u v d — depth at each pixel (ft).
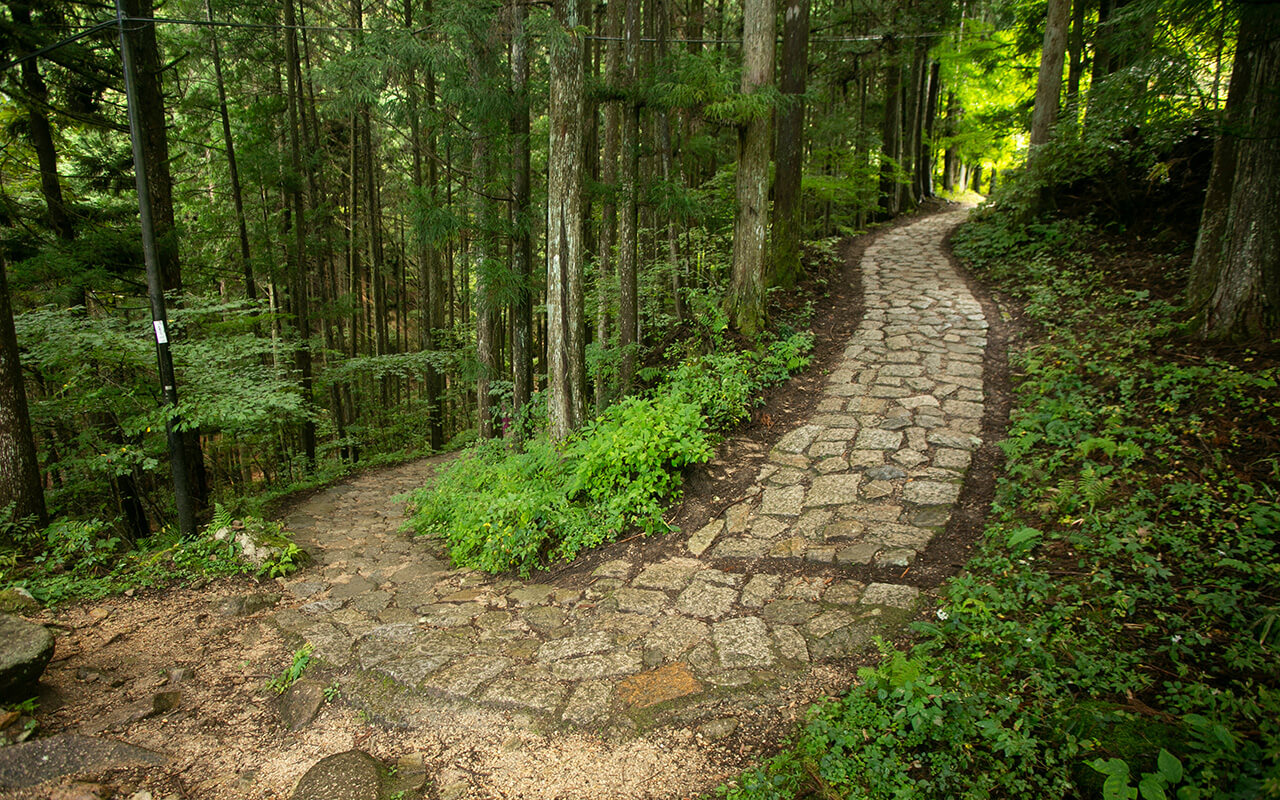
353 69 17.43
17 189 31.17
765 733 8.79
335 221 48.32
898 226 54.80
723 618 11.99
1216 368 16.17
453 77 18.13
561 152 19.04
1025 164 38.19
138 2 26.53
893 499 15.87
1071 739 7.59
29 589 14.78
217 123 42.98
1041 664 9.12
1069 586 10.82
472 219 21.18
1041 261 31.60
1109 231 31.58
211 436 37.99
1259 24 14.29
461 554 17.46
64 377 22.80
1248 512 11.53
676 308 28.86
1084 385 18.63
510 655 11.38
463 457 25.57
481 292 21.40
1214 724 7.14
